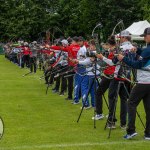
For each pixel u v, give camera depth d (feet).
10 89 62.18
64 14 199.52
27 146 29.53
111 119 35.12
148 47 30.45
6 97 53.72
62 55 54.24
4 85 67.41
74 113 42.63
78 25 190.80
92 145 30.09
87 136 32.71
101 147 29.60
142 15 158.92
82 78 45.09
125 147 29.66
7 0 217.36
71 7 198.08
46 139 31.63
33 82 72.23
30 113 42.24
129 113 31.50
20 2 216.74
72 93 52.31
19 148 28.96
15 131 34.01
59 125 36.60
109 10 168.14
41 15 203.41
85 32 187.83
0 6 217.36
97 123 37.58
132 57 32.45
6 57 162.71
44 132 33.88
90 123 37.63
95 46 38.11
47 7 207.51
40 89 62.49
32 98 53.16
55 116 40.81
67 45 55.67
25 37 203.62
